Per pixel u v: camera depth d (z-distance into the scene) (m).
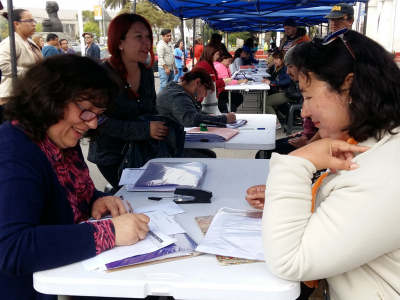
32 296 1.21
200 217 1.40
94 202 1.50
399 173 0.87
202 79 3.53
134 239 1.16
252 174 1.91
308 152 1.02
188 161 2.16
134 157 2.63
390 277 0.95
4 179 1.08
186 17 8.01
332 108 1.03
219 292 0.96
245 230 1.25
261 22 11.73
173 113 3.33
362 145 1.03
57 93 1.15
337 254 0.88
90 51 10.30
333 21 4.64
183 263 1.07
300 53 1.06
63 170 1.33
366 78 0.96
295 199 0.97
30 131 1.17
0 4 2.49
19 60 4.64
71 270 1.05
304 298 1.30
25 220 1.07
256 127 3.26
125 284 0.98
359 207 0.87
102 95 1.24
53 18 10.95
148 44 2.68
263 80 7.03
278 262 0.95
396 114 0.96
